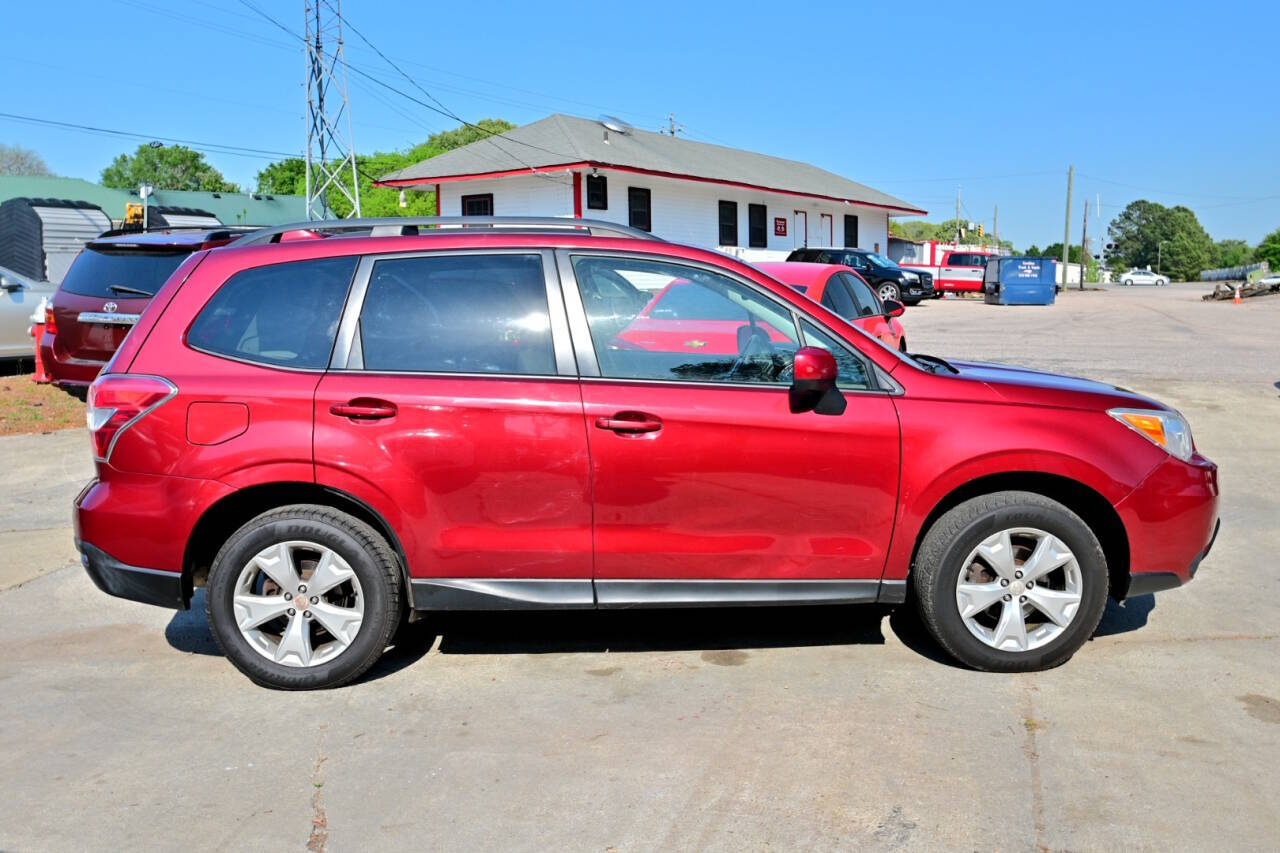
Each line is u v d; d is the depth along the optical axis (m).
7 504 7.38
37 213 24.39
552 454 4.09
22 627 5.04
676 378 4.19
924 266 44.69
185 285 4.31
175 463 4.10
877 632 4.82
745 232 32.56
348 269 4.27
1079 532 4.17
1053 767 3.50
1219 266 164.88
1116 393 4.45
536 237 4.31
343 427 4.08
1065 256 60.22
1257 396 11.63
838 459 4.14
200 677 4.41
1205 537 4.34
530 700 4.11
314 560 4.21
